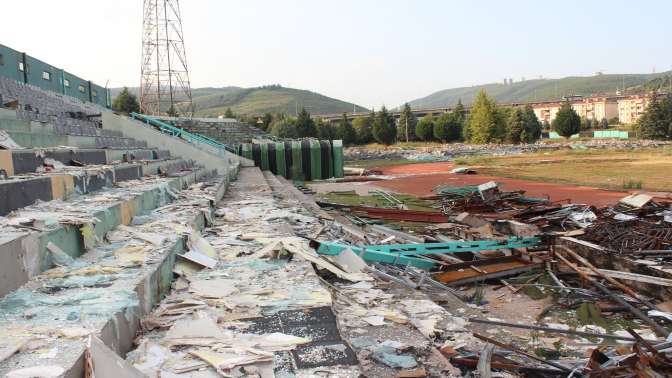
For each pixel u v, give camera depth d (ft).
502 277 32.86
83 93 117.70
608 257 32.14
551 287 29.81
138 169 43.80
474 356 16.96
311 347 14.11
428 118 301.22
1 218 19.88
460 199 63.36
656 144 212.43
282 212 40.24
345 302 21.15
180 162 61.57
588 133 341.62
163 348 13.70
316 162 124.26
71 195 28.40
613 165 132.16
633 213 42.50
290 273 21.67
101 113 77.00
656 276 28.81
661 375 14.90
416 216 55.93
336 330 15.33
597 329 23.79
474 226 44.50
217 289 19.15
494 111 267.18
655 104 256.11
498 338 21.90
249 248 26.48
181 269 21.65
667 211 41.88
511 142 266.36
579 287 31.12
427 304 22.43
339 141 126.62
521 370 16.53
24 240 16.22
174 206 34.50
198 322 15.39
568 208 46.52
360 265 27.30
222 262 23.67
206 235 30.37
